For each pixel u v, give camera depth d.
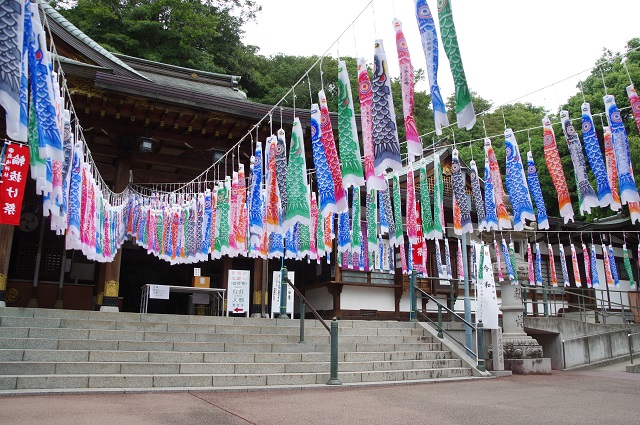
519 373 10.70
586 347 14.02
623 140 6.48
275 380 7.64
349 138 5.74
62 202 6.17
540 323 15.09
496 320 10.44
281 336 9.42
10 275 12.91
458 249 18.22
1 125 10.73
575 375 10.91
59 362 6.75
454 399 6.94
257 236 8.34
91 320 8.41
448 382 8.97
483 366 9.95
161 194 12.34
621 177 6.41
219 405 5.75
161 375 6.95
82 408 5.14
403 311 15.82
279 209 7.45
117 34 29.64
